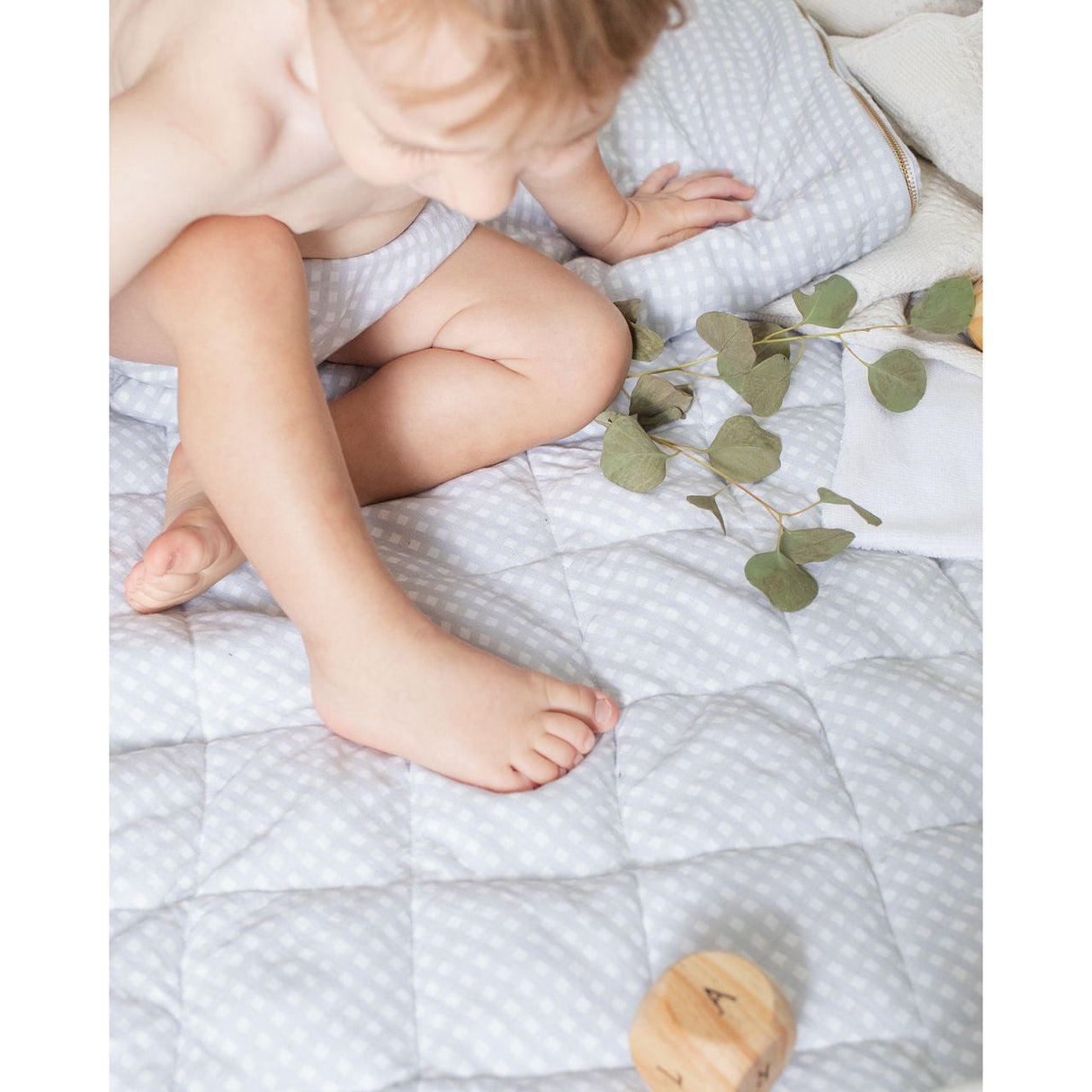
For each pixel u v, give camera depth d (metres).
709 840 0.81
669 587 0.97
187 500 1.00
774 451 1.04
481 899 0.78
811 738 0.87
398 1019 0.73
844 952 0.75
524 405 1.07
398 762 0.87
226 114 0.82
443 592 0.97
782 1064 0.65
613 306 1.12
